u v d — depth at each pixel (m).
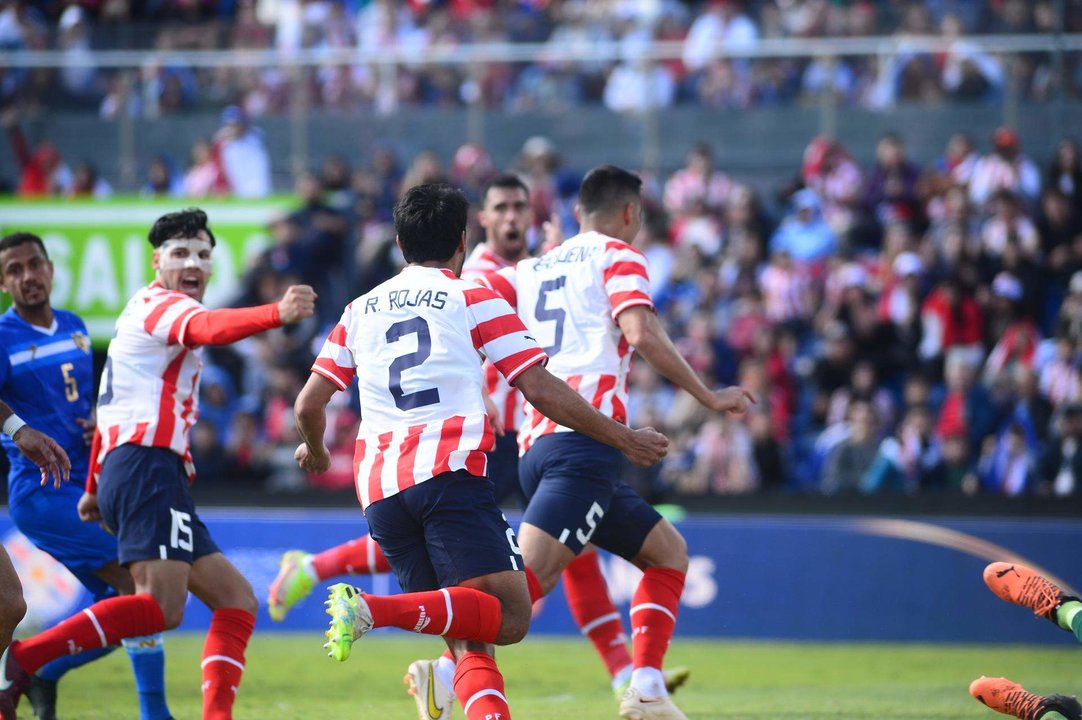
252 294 40.53
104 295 40.84
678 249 41.78
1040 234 39.72
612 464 16.98
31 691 18.58
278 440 37.16
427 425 13.98
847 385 37.09
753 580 30.41
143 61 44.28
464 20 47.78
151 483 16.34
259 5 49.88
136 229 40.88
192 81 44.34
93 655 18.59
